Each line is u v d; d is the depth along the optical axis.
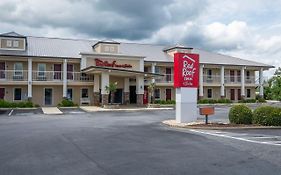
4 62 34.69
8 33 35.16
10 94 34.66
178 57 18.20
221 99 43.41
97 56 36.12
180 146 10.42
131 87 39.28
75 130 14.55
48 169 7.31
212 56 46.91
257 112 16.69
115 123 18.08
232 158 8.55
